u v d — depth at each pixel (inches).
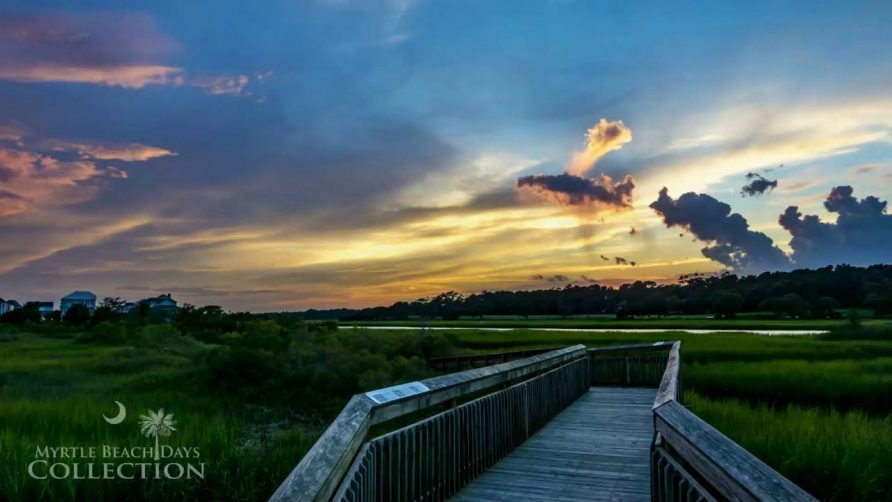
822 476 352.2
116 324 1619.1
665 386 187.5
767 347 1392.7
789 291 5012.3
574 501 222.8
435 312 5920.3
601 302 5772.6
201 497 275.7
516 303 5940.0
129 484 276.4
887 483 329.7
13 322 2608.3
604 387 629.9
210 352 821.9
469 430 252.4
